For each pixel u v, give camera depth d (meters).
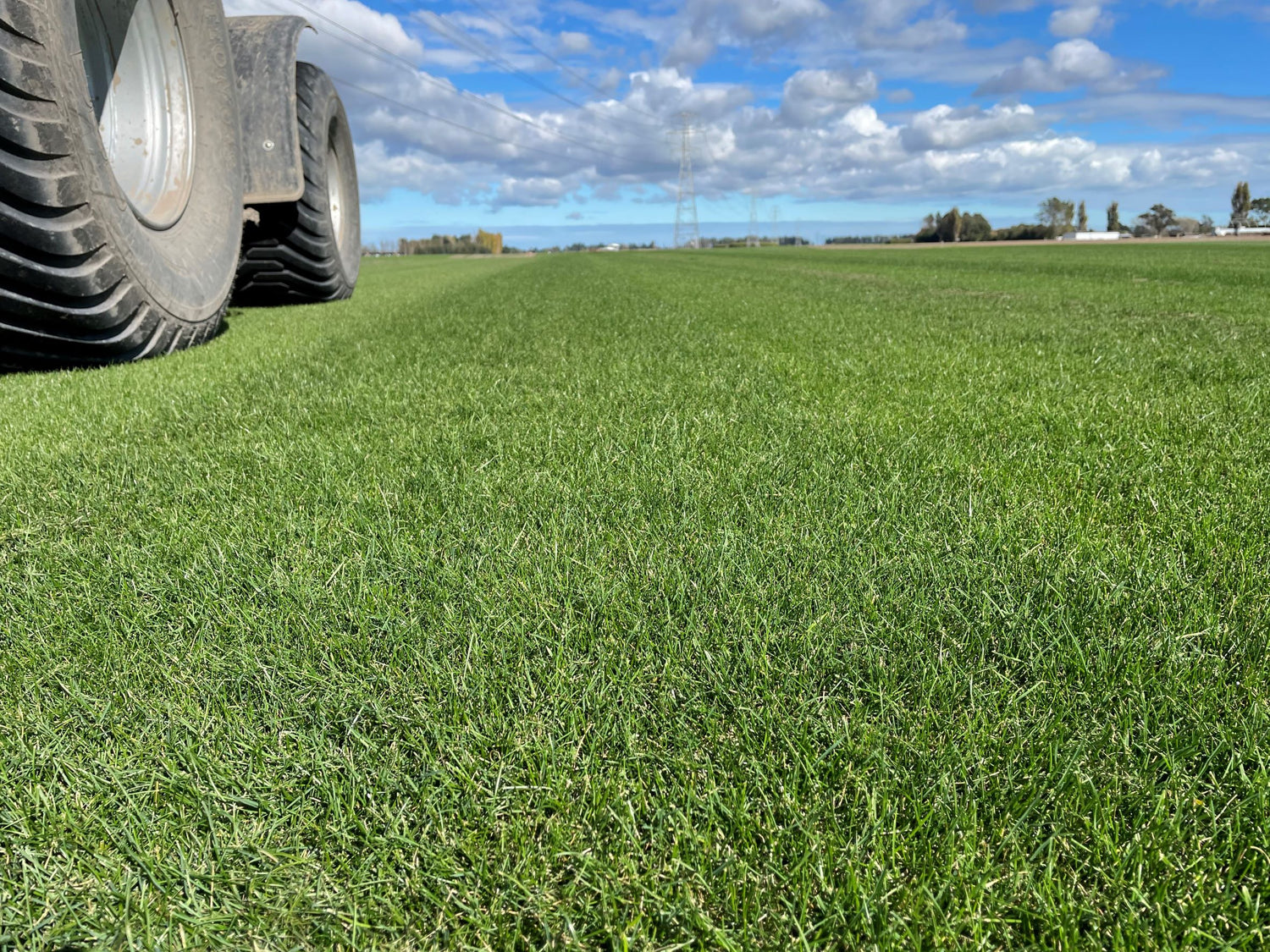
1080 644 1.18
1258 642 1.19
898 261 27.62
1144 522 1.72
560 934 0.75
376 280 16.02
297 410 2.99
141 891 0.81
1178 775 0.92
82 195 3.51
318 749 0.99
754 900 0.77
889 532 1.67
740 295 10.35
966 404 2.96
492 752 1.01
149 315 4.17
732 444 2.41
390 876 0.81
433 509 1.87
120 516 1.86
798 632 1.26
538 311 7.80
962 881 0.78
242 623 1.30
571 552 1.60
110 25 4.54
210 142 5.23
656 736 1.04
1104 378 3.57
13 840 0.87
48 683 1.17
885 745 0.99
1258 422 2.60
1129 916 0.74
